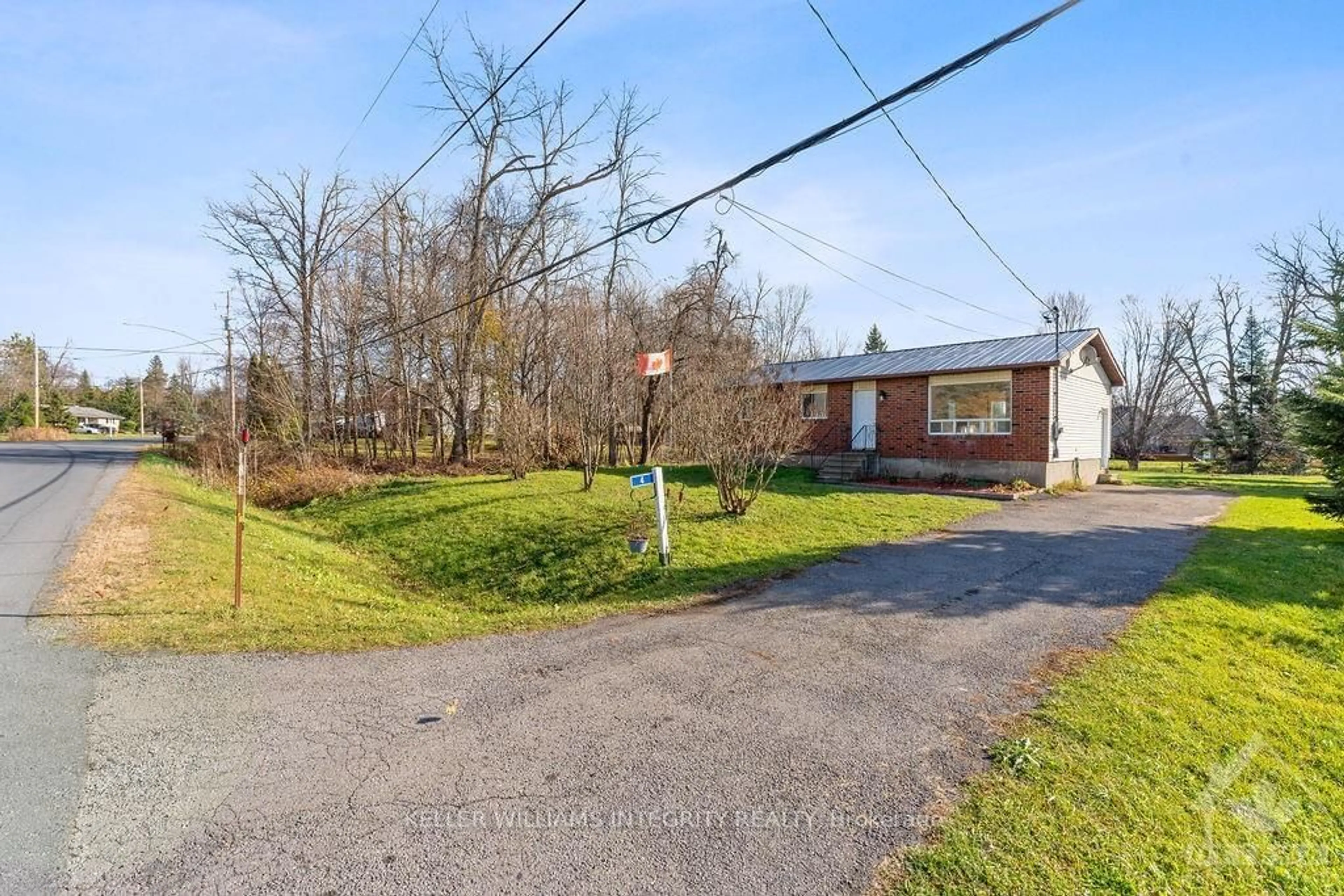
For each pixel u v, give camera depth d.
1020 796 3.09
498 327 24.14
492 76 22.05
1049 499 14.74
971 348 18.91
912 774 3.30
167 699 4.12
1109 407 20.72
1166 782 3.24
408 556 11.31
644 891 2.46
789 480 17.39
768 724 3.88
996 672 4.69
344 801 3.03
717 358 20.06
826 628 5.81
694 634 5.69
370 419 25.50
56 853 2.62
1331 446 11.02
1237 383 29.75
